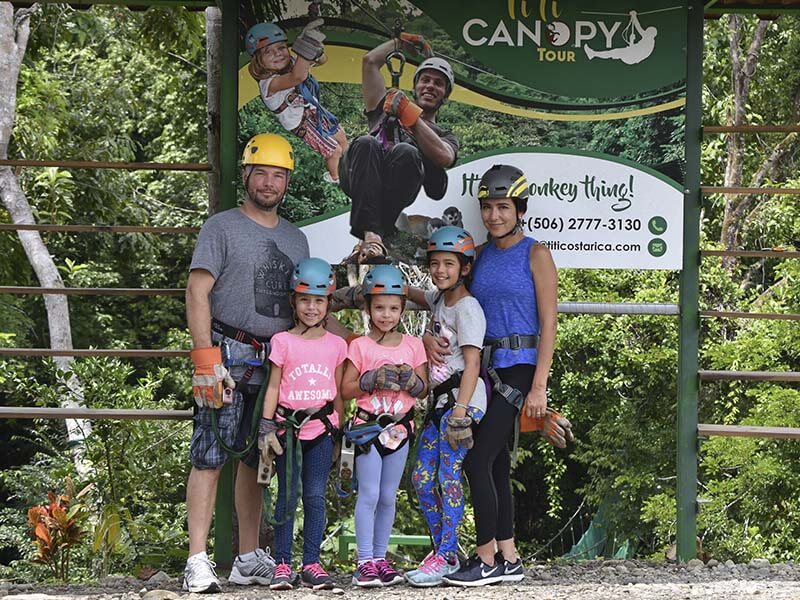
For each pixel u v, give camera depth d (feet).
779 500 41.32
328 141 20.68
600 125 21.20
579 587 18.45
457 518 18.31
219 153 22.41
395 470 18.39
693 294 21.39
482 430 18.25
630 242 21.26
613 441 44.09
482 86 20.99
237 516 20.24
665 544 42.34
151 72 63.52
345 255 20.71
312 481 17.98
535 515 51.06
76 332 61.93
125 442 28.43
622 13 21.21
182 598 17.24
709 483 41.47
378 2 20.77
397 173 20.80
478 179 20.95
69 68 61.62
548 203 21.15
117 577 21.44
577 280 45.34
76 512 24.43
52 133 50.37
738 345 43.32
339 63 20.68
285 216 20.62
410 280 20.79
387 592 17.70
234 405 18.02
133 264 61.05
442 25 20.90
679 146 21.29
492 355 18.35
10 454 58.90
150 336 65.16
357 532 18.34
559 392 44.96
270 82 20.54
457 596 17.25
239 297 18.15
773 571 20.90
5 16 42.86
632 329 44.80
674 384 43.86
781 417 41.14
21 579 25.55
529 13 21.06
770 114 54.29
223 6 20.49
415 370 18.38
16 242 49.19
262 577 19.07
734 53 50.31
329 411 18.01
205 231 18.19
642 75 21.26
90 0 21.88
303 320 18.02
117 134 61.31
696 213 21.34
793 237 50.34
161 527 31.55
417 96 20.88
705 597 17.52
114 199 54.29
